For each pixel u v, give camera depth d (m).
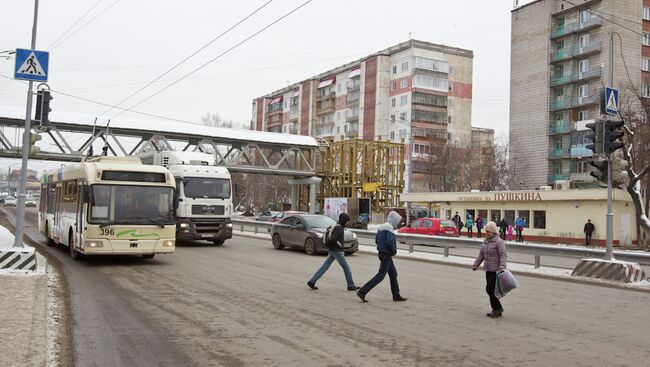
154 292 10.78
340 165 56.41
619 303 10.97
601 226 34.41
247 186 80.94
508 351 6.81
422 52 78.12
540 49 64.38
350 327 7.98
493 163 62.81
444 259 19.22
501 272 8.84
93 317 8.39
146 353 6.46
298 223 20.89
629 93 46.72
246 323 8.12
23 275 11.74
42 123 14.35
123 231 14.47
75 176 15.91
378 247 10.30
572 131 60.56
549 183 62.81
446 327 8.14
